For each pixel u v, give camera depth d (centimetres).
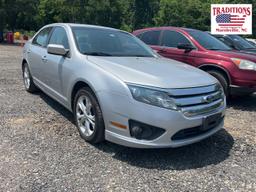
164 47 736
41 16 4659
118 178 323
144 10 6184
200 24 4378
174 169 348
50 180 312
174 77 367
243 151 405
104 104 361
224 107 405
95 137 385
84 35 481
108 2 4528
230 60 614
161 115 332
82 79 397
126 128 345
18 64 1105
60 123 474
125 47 496
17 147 383
